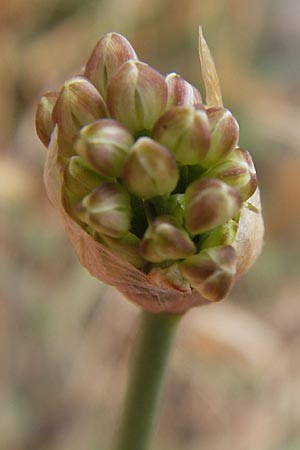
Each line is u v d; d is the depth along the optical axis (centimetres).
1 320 21
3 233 21
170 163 8
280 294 23
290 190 23
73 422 21
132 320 20
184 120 9
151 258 9
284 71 28
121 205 9
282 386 19
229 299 23
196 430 20
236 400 19
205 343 18
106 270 9
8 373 21
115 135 9
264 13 27
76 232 9
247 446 19
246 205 9
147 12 23
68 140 9
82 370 20
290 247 23
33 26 22
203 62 10
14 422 20
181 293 9
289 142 24
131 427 10
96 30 22
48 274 21
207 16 23
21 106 21
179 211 9
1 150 21
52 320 21
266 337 18
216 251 9
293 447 18
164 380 10
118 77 9
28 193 20
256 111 23
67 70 22
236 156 9
